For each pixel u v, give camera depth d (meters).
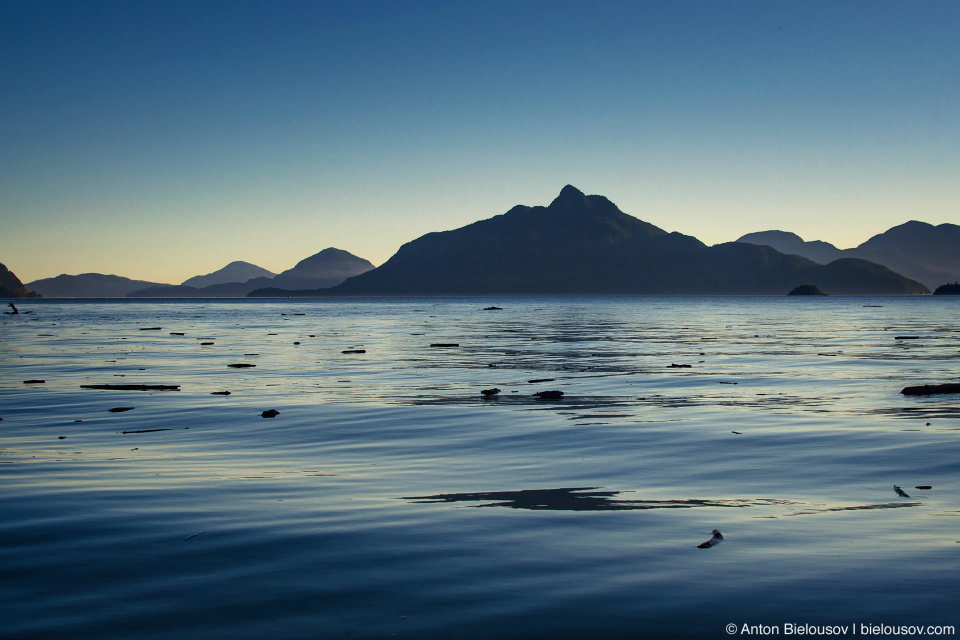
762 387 27.56
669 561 8.71
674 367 35.91
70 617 7.33
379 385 29.05
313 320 120.56
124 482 13.09
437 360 41.06
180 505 11.46
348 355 45.28
